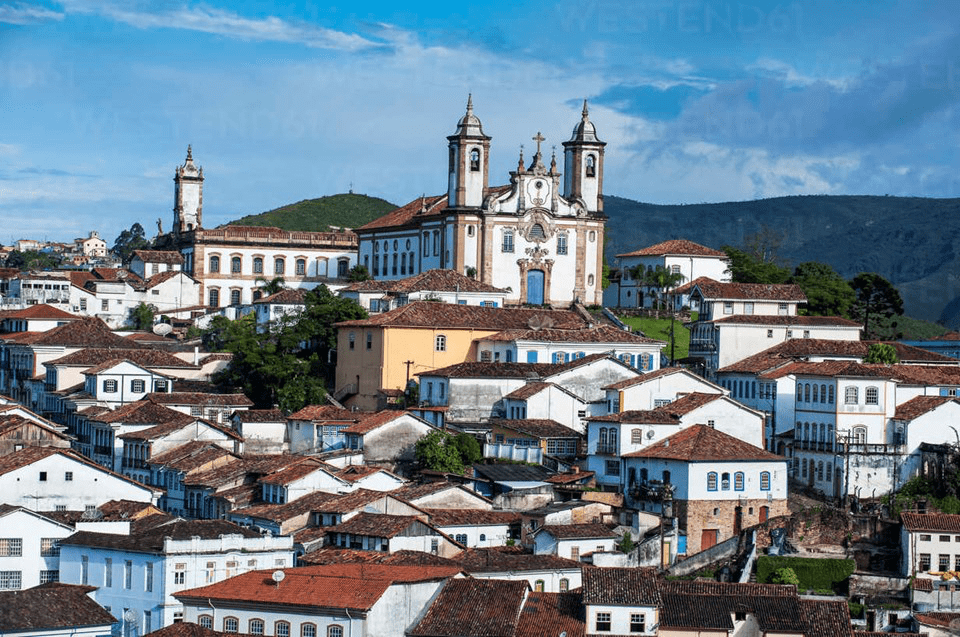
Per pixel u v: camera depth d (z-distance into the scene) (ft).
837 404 502.79
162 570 363.56
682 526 453.58
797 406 523.70
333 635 330.34
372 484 453.17
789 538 453.99
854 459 492.54
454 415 540.11
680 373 519.60
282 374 585.63
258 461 469.57
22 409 540.93
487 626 336.70
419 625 336.70
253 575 353.31
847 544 453.99
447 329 592.19
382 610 335.26
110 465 511.81
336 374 607.78
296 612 332.80
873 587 432.66
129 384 572.51
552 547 411.95
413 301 611.47
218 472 463.83
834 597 426.10
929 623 399.65
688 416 489.26
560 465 495.82
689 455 456.86
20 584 386.73
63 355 622.13
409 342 585.22
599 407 528.63
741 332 619.26
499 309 622.13
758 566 437.17
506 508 447.83
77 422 547.90
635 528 439.63
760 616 360.89
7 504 411.75
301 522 412.36
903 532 446.19
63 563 381.19
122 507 433.48
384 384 580.71
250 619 336.90
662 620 354.74
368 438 496.64
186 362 611.06
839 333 626.64
